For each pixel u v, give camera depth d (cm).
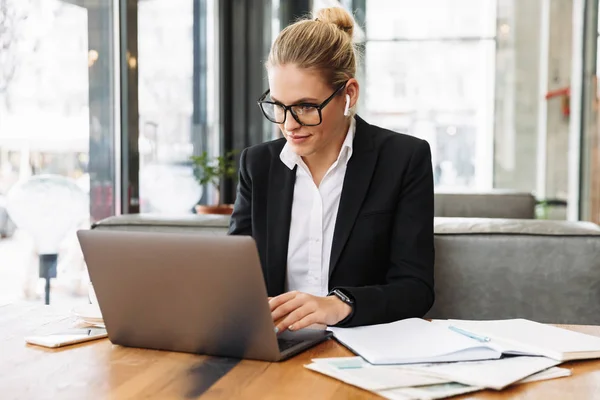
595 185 521
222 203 457
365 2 546
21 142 239
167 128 367
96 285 114
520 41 538
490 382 92
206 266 103
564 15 529
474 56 543
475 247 186
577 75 527
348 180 161
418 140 165
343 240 157
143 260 107
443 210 364
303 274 166
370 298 129
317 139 147
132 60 316
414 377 95
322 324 123
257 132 483
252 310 103
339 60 146
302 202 166
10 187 234
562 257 183
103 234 110
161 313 110
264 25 480
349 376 96
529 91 539
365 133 167
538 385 94
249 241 99
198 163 382
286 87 143
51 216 258
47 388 94
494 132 545
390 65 549
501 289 185
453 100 546
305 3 506
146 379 98
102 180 296
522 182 545
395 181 159
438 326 121
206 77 434
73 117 272
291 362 105
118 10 306
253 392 91
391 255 157
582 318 182
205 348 110
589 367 103
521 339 112
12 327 129
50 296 257
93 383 96
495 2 537
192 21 405
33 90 245
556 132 536
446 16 541
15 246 238
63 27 263
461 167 551
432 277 153
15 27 234
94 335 122
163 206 365
